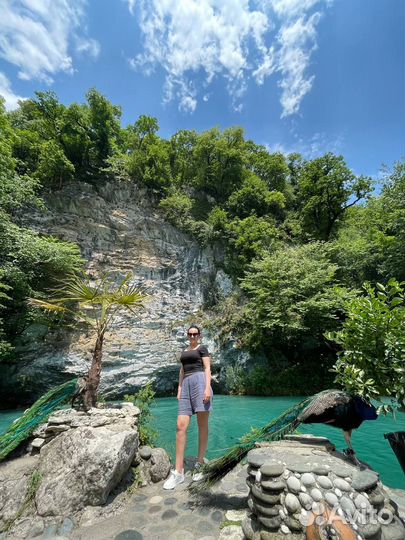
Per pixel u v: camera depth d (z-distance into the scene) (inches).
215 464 120.4
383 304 109.5
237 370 613.0
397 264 636.7
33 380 507.8
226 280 783.7
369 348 111.4
